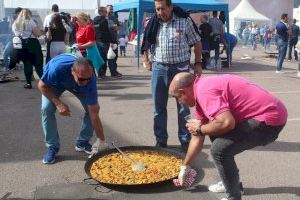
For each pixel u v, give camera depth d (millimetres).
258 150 5215
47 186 4160
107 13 11703
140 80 10812
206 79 3223
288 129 6184
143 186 3936
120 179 4059
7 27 13227
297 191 4020
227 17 13391
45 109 4660
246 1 31938
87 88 4277
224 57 15422
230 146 3260
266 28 28234
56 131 4801
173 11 4848
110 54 10984
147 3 12258
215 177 4328
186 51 4906
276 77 11664
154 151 4746
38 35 9320
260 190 4039
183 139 5133
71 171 4547
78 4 29172
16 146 5410
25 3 28297
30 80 9500
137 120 6703
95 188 4082
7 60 11398
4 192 4039
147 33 4941
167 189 4023
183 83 3244
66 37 9344
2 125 6438
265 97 3232
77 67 3977
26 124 6488
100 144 4949
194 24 4938
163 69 4895
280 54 12469
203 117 3338
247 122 3234
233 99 3191
